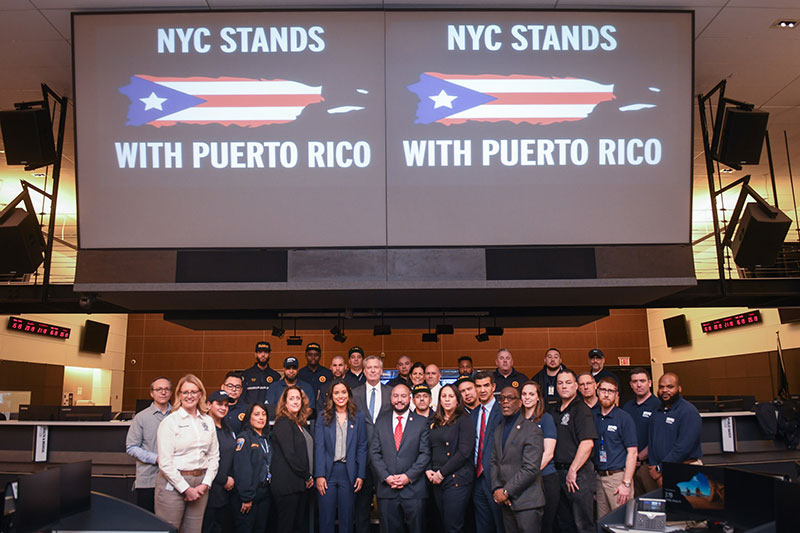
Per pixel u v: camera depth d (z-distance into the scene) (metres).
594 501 4.84
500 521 4.84
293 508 5.02
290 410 5.17
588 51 6.09
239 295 6.79
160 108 6.01
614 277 6.13
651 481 5.42
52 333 13.34
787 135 9.34
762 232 7.23
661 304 9.12
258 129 6.06
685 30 6.04
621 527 3.86
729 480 3.81
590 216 6.14
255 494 5.10
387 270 6.08
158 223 6.06
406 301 7.58
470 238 6.10
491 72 6.08
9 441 6.87
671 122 6.12
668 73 6.08
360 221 6.10
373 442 5.13
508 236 6.11
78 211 6.03
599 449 5.04
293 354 16.25
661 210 6.15
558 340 16.56
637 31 6.08
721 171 10.91
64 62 6.99
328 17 6.05
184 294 6.66
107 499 3.97
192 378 4.62
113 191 6.03
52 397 13.37
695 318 15.05
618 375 16.39
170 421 4.52
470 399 5.21
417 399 5.17
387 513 4.92
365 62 6.04
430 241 6.09
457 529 4.78
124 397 16.27
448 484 4.84
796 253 10.83
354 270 6.07
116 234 6.05
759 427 7.07
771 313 12.45
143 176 6.04
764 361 12.73
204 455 4.64
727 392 13.88
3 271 7.12
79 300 7.44
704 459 6.90
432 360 16.22
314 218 6.10
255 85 6.05
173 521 4.40
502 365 6.80
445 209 6.10
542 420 4.84
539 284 6.09
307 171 6.07
